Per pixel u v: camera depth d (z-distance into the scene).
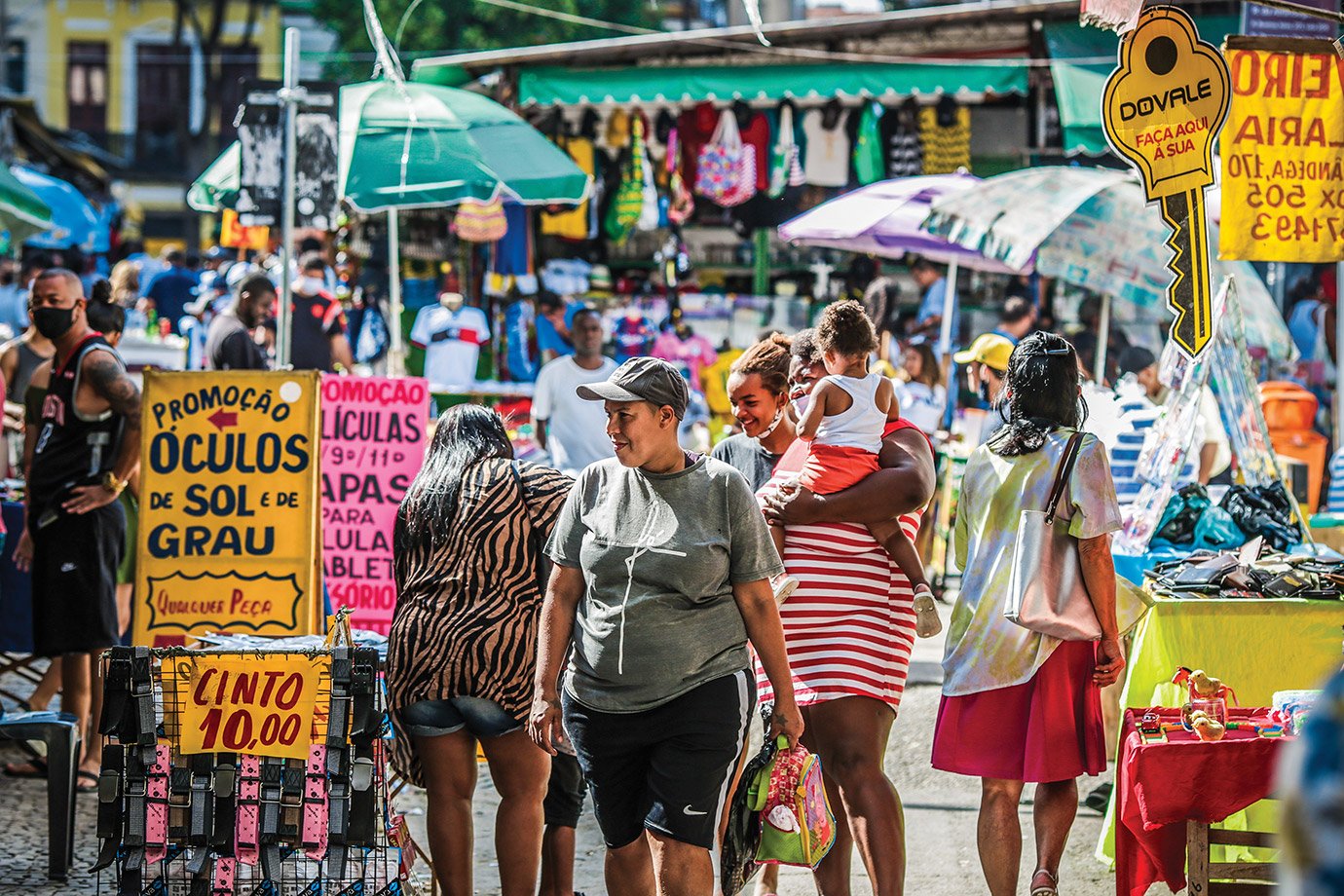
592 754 8.36
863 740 9.28
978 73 25.81
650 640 8.15
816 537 9.52
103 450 12.80
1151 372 19.89
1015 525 9.34
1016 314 23.50
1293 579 11.00
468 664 8.82
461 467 9.25
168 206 84.44
